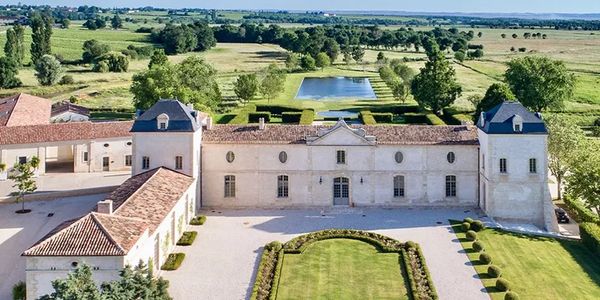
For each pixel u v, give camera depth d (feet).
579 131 303.27
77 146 333.01
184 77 428.56
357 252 215.92
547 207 255.70
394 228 244.63
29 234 234.58
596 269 203.92
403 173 273.54
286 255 212.84
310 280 191.42
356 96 622.54
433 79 486.79
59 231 167.84
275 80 561.84
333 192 276.62
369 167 273.54
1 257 209.97
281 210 272.92
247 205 276.82
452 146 271.08
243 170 275.18
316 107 533.14
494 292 182.50
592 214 256.52
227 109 519.60
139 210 198.59
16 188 298.56
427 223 251.19
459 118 438.40
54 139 325.21
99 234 166.50
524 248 222.89
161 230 200.23
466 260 208.74
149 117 264.31
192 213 256.52
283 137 274.98
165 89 388.16
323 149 272.92
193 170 261.85
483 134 264.52
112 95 576.61
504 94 398.62
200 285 186.91
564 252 220.64
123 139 340.80
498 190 258.57
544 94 456.45
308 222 253.65
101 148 337.11
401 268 201.36
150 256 185.98
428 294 178.81
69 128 333.83
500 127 256.11
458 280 191.52
